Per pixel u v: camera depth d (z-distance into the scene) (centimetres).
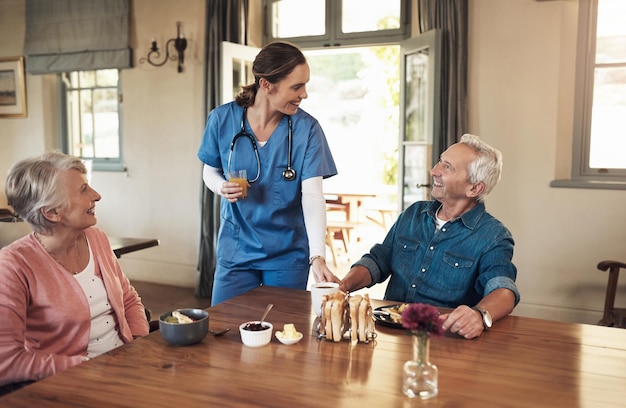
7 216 404
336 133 875
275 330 145
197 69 466
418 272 184
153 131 488
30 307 144
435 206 193
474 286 179
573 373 120
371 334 139
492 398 107
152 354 128
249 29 459
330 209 601
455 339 140
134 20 484
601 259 366
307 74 182
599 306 368
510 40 374
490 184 178
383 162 858
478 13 379
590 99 372
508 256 172
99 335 158
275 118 196
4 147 550
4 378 135
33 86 530
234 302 172
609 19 365
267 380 114
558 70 366
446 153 181
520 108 375
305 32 459
